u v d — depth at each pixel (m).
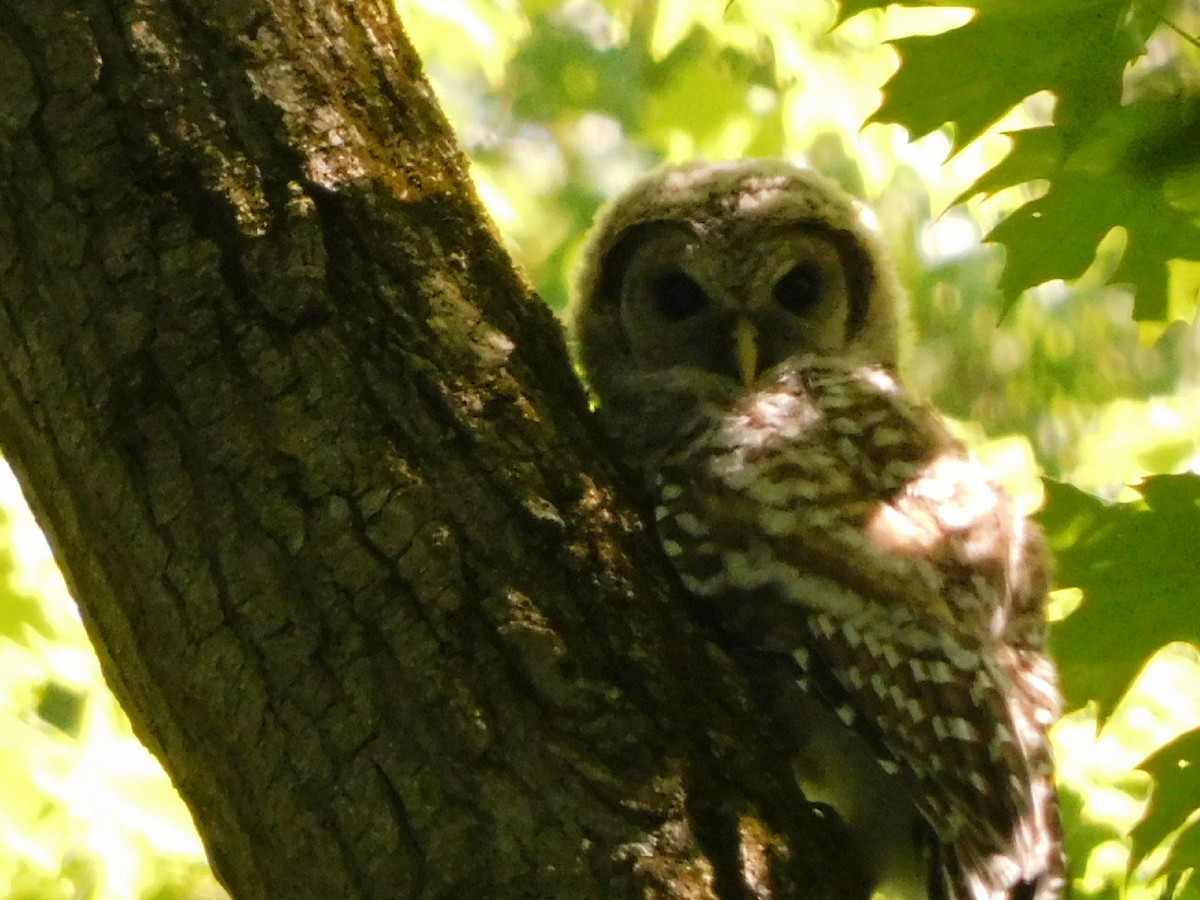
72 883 10.05
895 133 15.03
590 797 4.72
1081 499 6.45
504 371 5.10
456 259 5.16
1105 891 9.63
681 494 6.08
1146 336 6.86
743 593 5.96
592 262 8.38
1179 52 6.59
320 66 5.04
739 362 7.58
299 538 4.71
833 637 5.89
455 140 5.37
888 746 5.83
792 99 14.91
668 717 4.96
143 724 4.99
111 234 4.68
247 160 4.82
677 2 14.78
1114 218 6.45
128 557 4.74
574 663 4.87
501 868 4.62
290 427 4.75
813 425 6.40
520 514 4.95
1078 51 6.05
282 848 4.69
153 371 4.72
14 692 9.91
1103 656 6.52
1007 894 5.70
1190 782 6.39
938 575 6.03
